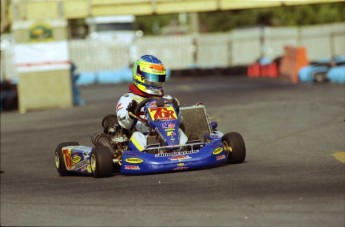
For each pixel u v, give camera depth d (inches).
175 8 2849.4
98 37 5369.1
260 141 1445.6
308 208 776.9
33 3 2706.7
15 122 2341.3
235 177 998.4
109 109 2406.5
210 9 2832.2
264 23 6589.6
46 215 844.0
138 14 2842.0
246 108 1995.6
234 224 735.1
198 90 3043.8
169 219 770.8
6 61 5167.3
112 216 805.2
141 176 1067.9
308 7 6245.1
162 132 1098.7
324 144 1343.5
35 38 2701.8
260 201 822.5
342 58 3737.7
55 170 1407.5
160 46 5644.7
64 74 2714.1
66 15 2797.7
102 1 2810.0
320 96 2185.0
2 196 1055.0
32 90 2716.5
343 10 6205.7
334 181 927.7
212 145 1098.7
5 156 1690.5
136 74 1159.6
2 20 3127.5
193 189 925.2
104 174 1107.3
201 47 5644.7
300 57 3459.6
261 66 4320.9
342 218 732.0
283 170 1053.8
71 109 2583.7
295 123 1642.5
